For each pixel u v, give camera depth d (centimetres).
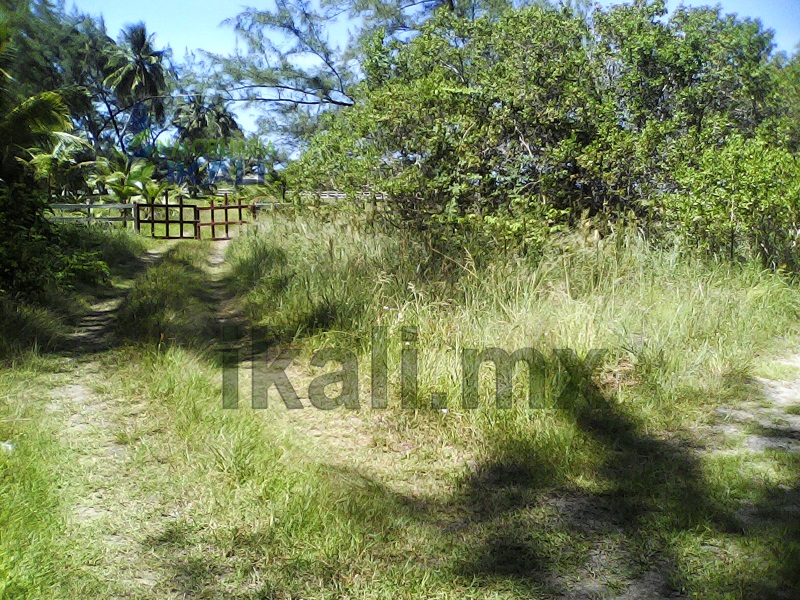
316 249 1055
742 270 827
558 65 1069
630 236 903
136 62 5244
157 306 845
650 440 488
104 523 374
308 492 404
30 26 3331
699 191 870
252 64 2514
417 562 353
